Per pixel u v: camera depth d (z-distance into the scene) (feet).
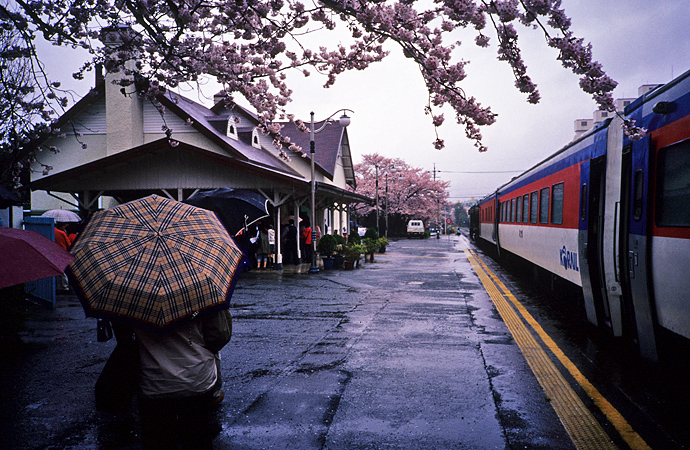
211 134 67.77
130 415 15.70
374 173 212.02
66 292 43.32
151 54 21.85
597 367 20.47
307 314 32.91
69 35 20.71
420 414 15.33
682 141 16.44
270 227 63.67
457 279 54.34
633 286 20.06
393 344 24.47
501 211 74.38
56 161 75.31
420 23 17.80
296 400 16.63
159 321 9.16
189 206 11.15
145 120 74.79
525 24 14.56
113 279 9.18
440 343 24.66
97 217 10.45
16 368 20.76
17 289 23.93
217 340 10.28
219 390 16.34
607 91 14.60
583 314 30.25
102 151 74.90
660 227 17.88
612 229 22.81
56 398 17.20
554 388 17.75
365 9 16.94
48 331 27.96
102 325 13.94
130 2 19.03
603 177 25.12
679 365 18.24
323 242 66.39
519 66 15.84
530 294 42.88
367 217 229.25
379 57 22.76
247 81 23.00
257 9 18.89
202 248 10.03
